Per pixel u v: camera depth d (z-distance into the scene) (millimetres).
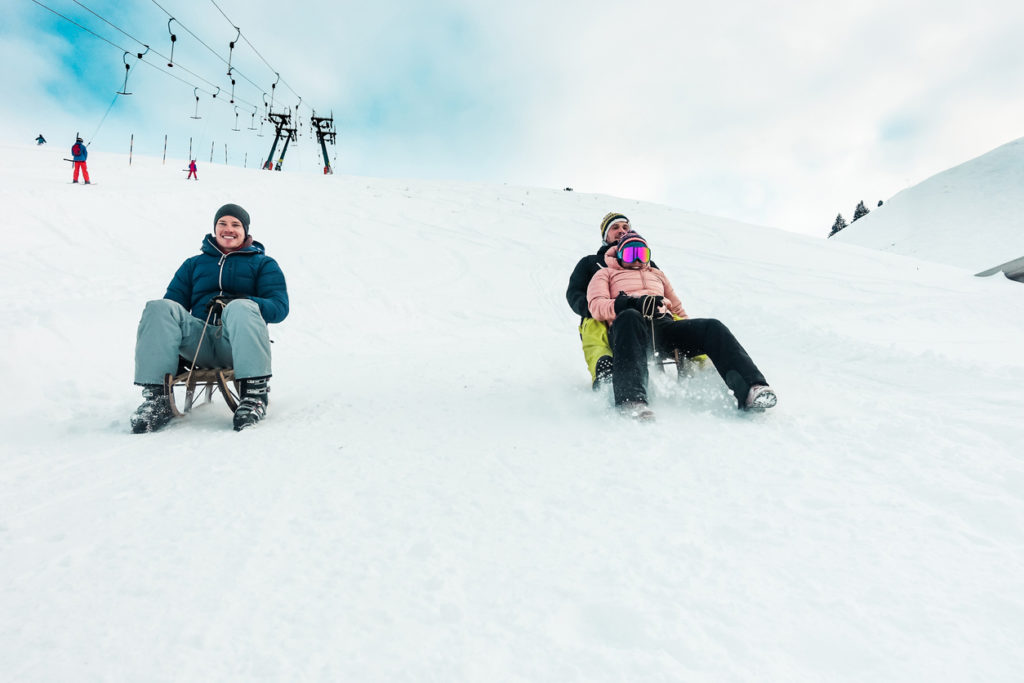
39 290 6141
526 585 993
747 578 991
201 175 17109
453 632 859
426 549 1140
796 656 780
